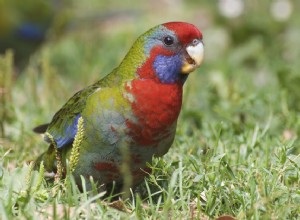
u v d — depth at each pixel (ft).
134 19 85.10
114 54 64.13
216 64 63.41
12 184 27.04
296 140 35.88
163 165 28.94
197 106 45.65
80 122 27.25
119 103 28.27
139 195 28.53
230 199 27.78
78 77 59.62
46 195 27.53
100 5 92.84
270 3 70.13
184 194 28.71
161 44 28.76
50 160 31.53
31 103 44.78
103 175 29.22
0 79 40.86
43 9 65.67
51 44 68.08
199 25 81.71
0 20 62.44
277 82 48.57
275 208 26.35
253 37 67.51
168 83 28.71
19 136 37.73
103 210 25.91
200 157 31.27
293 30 68.18
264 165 30.50
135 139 28.37
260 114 41.06
